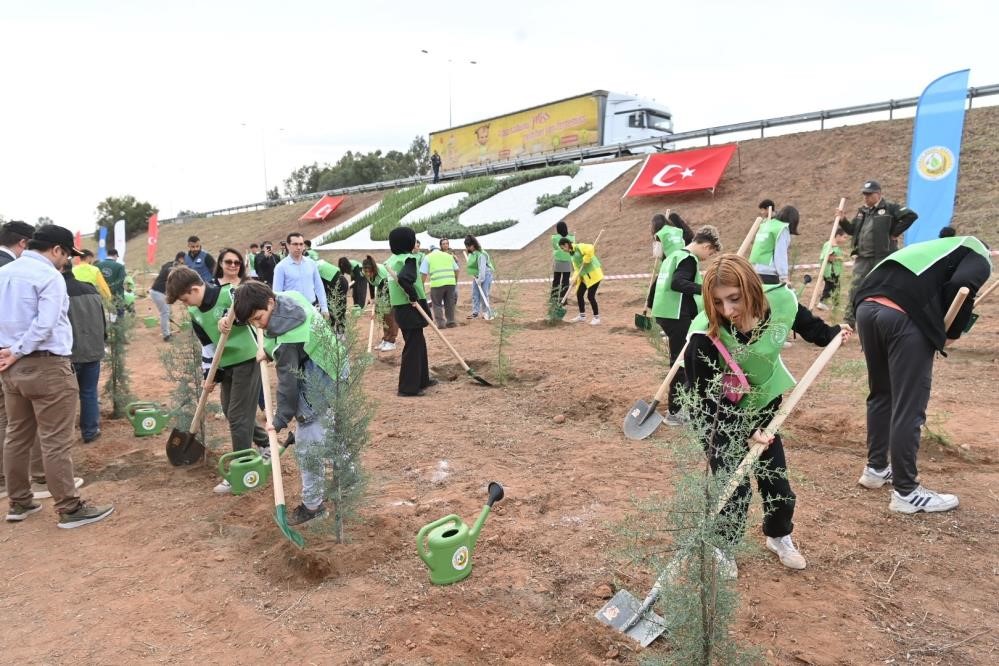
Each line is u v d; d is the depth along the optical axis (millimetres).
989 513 4055
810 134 23000
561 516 4238
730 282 2908
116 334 7188
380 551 3826
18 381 4344
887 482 4531
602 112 30109
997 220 15242
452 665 2846
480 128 36312
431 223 30203
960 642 2918
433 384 8008
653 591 2926
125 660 2988
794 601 3234
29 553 4191
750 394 3219
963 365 7527
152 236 33094
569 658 2904
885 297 4059
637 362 8367
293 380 3887
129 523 4543
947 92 10938
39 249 4605
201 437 5680
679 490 2539
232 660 2955
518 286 17156
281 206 50656
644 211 23281
